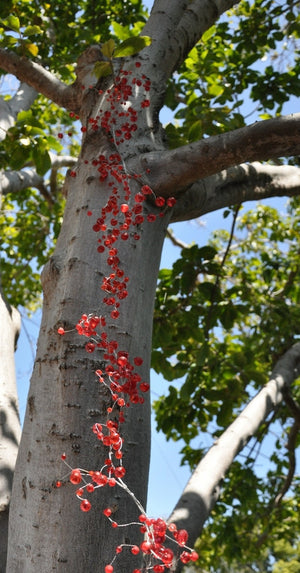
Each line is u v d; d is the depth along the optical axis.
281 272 6.52
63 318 1.91
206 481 2.71
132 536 1.67
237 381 4.02
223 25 5.13
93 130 2.39
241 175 3.19
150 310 2.12
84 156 2.38
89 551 1.58
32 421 1.82
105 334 1.89
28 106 4.88
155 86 2.68
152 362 4.26
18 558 1.64
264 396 3.54
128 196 2.19
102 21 5.47
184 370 4.25
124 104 2.48
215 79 4.14
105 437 1.56
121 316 1.96
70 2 5.37
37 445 1.75
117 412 1.77
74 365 1.82
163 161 2.25
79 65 2.84
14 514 1.73
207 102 4.05
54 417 1.76
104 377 1.81
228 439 3.03
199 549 5.96
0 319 2.89
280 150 2.13
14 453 2.42
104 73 2.24
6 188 4.39
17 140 3.22
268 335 5.29
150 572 1.70
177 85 5.32
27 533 1.65
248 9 5.24
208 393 4.02
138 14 5.57
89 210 2.18
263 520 5.75
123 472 1.51
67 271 2.04
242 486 5.11
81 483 1.65
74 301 1.94
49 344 1.90
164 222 2.32
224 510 5.23
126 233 2.12
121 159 2.19
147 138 2.47
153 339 4.17
